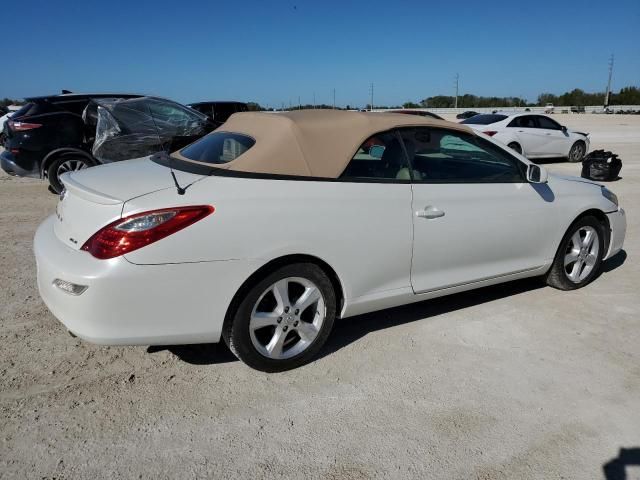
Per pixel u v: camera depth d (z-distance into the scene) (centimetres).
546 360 353
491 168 412
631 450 270
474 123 1444
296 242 308
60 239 306
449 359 351
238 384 316
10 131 819
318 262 326
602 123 3831
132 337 279
